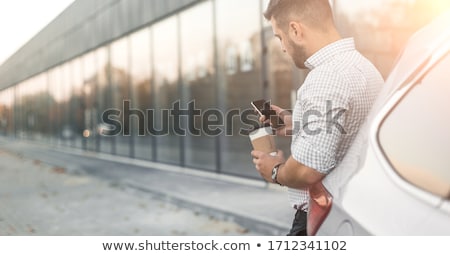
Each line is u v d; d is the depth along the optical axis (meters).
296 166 1.62
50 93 26.16
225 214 6.96
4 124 41.44
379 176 1.32
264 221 6.19
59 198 9.75
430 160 1.24
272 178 1.78
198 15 11.46
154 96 13.84
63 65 23.23
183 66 12.19
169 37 12.82
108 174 12.34
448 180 1.17
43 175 14.14
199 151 11.67
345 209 1.36
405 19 8.30
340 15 7.74
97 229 6.80
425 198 1.15
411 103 1.38
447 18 1.55
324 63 1.77
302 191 2.03
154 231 6.50
